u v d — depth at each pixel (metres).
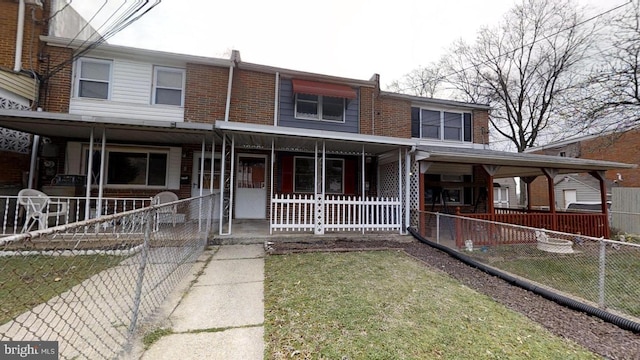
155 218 3.78
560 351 2.59
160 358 2.24
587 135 11.81
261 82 9.47
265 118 9.38
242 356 2.31
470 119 12.15
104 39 8.01
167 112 8.52
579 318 3.43
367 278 4.43
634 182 15.02
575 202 16.72
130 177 8.45
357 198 10.16
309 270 4.75
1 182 6.95
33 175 7.51
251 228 7.89
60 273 3.25
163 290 3.59
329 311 3.19
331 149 9.17
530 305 3.77
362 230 7.56
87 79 8.12
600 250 3.77
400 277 4.55
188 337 2.57
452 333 2.81
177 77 8.77
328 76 9.92
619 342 2.85
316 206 7.27
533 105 17.19
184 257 4.65
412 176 8.75
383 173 10.09
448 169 11.20
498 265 5.73
